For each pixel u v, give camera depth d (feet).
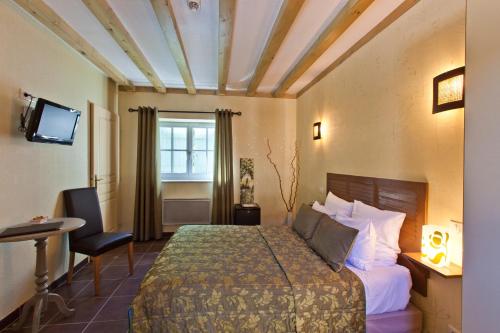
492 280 2.20
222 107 14.33
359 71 8.29
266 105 14.64
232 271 5.78
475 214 2.35
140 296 5.03
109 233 9.24
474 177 2.36
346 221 7.12
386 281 5.66
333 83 10.10
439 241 5.00
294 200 14.87
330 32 7.22
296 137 14.79
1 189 6.33
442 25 5.27
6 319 6.47
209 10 6.81
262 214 14.75
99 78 11.43
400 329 5.60
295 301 5.12
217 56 9.77
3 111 6.35
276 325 5.01
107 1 6.48
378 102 7.36
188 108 14.06
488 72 2.26
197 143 14.64
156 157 13.29
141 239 13.01
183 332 4.87
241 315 4.99
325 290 5.26
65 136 8.30
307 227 8.12
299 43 8.48
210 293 5.08
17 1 6.07
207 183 14.33
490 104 2.24
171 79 12.76
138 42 8.68
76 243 8.36
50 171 8.10
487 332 2.23
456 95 4.82
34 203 7.42
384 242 6.31
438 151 5.41
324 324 5.12
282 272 5.78
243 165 14.42
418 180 5.95
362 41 8.09
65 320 6.72
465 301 2.43
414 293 6.00
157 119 13.34
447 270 4.77
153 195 13.30
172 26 7.09
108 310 7.16
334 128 10.03
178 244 7.52
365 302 5.34
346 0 6.25
